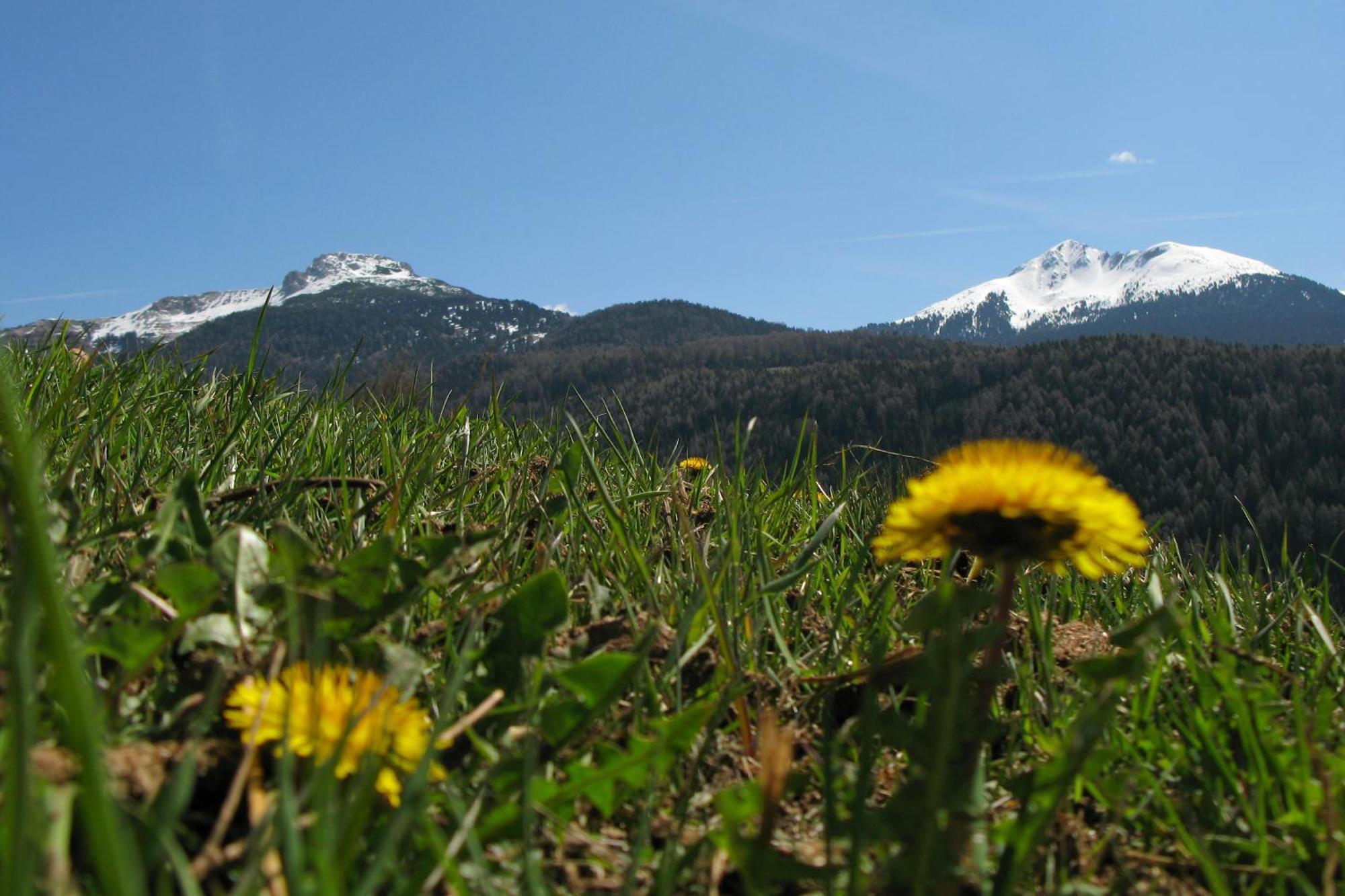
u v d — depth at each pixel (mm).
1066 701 1751
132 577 1565
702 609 1873
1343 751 1468
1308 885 1203
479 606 1738
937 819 1049
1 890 731
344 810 996
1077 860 1301
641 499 2709
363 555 1501
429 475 2658
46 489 1744
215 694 991
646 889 1165
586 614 1987
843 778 1400
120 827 839
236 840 1093
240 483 2607
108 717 1246
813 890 1182
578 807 1344
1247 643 2186
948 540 1253
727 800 1046
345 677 1152
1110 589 2609
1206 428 104438
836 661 1934
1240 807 1436
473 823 1112
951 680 1014
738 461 2621
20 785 729
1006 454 1313
